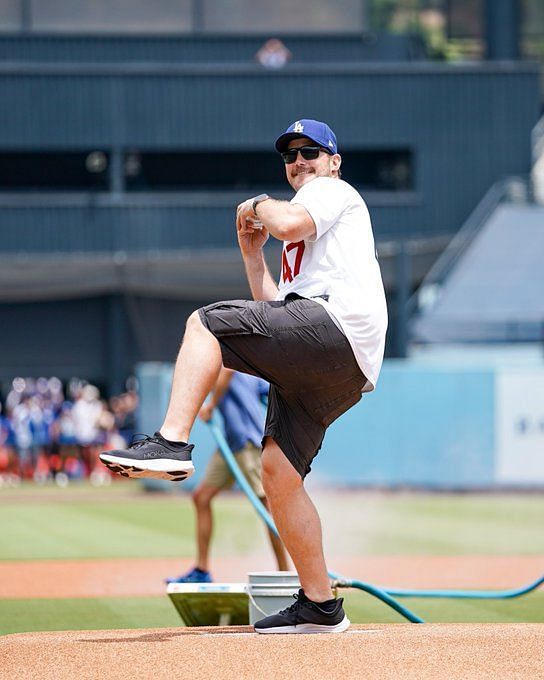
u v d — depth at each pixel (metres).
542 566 25.02
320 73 69.50
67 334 63.47
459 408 46.62
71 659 10.27
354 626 12.74
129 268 61.03
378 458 46.88
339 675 9.69
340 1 74.88
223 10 73.94
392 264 58.41
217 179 72.25
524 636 11.01
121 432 57.75
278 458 11.73
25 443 56.22
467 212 69.56
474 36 87.19
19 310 63.41
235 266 60.91
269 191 72.00
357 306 11.12
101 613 18.83
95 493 48.34
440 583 22.33
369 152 72.12
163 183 72.25
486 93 69.69
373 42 75.56
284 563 17.17
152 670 9.86
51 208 67.50
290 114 69.44
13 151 68.69
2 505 42.12
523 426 46.69
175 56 73.69
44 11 72.81
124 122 68.62
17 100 67.94
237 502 42.59
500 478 46.50
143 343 63.28
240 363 11.11
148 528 33.47
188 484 47.69
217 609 14.89
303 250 11.46
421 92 69.75
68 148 68.38
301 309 11.01
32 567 24.92
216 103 69.25
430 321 58.12
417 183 69.50
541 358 60.38
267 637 11.06
